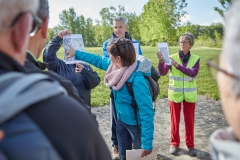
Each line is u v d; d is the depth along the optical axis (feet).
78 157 2.64
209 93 26.71
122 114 9.12
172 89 12.98
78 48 9.86
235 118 2.06
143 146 8.66
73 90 3.57
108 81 9.22
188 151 13.39
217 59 2.33
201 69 40.45
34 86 2.45
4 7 2.50
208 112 20.20
